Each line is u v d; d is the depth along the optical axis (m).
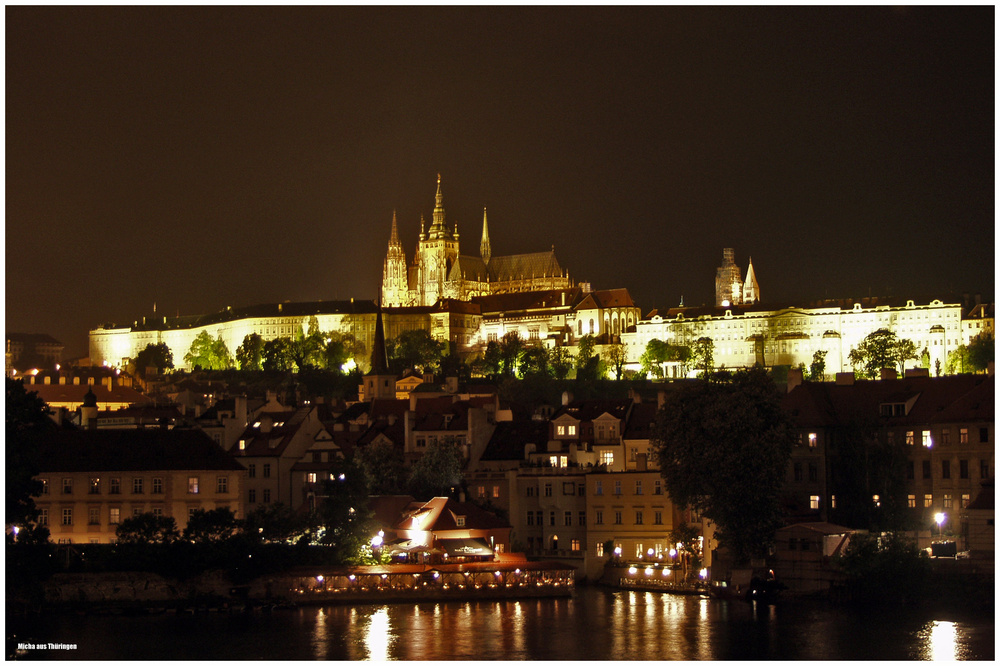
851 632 184.00
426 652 178.25
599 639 184.88
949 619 190.25
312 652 178.50
